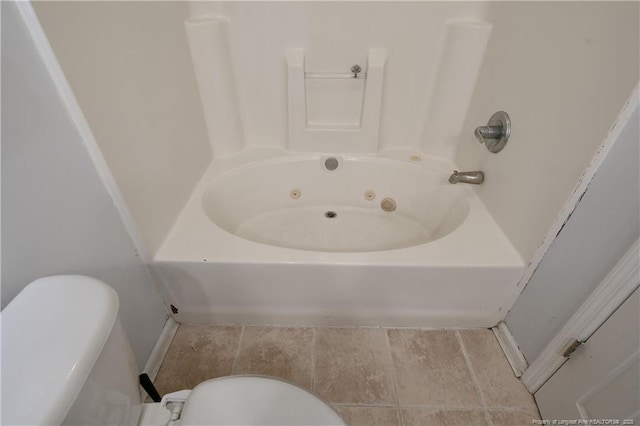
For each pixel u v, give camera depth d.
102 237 0.83
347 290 1.16
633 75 0.66
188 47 1.35
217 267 1.08
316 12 1.37
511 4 1.16
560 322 0.93
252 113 1.66
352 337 1.28
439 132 1.61
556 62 0.92
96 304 0.51
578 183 0.81
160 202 1.10
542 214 0.96
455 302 1.20
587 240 0.81
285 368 1.18
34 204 0.63
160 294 1.17
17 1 0.57
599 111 0.75
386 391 1.12
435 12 1.35
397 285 1.13
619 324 0.74
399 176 1.65
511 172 1.13
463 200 1.38
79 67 0.71
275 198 1.74
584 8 0.81
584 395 0.85
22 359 0.45
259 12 1.37
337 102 1.60
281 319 1.29
